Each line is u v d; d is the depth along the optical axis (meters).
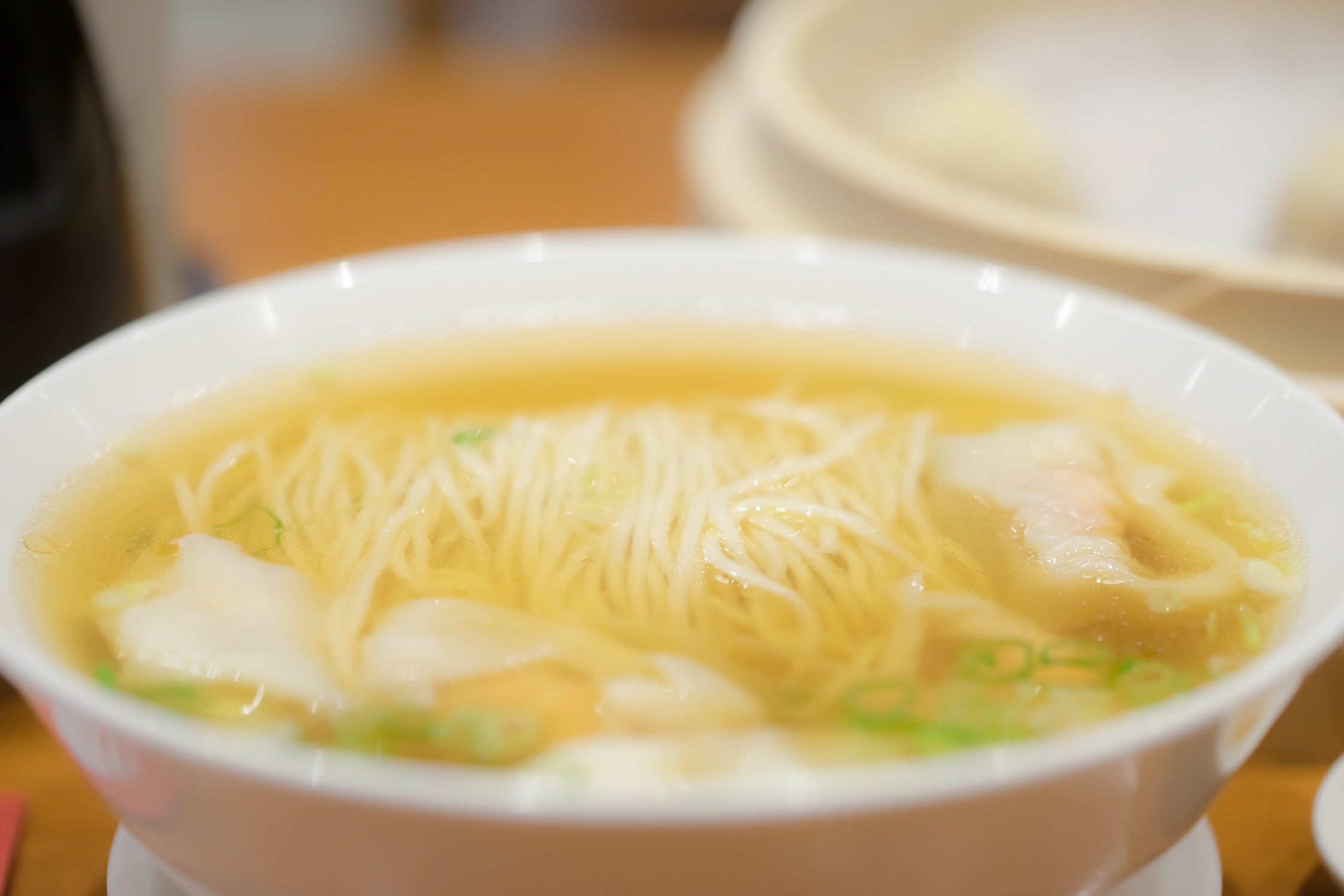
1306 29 0.65
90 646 0.31
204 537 0.34
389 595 0.34
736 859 0.25
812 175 0.48
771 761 0.28
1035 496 0.36
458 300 0.42
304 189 0.72
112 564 0.33
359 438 0.39
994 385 0.40
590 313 0.43
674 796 0.25
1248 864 0.34
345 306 0.41
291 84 0.92
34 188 0.38
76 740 0.27
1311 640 0.27
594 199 0.71
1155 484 0.36
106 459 0.35
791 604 0.34
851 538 0.35
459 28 1.25
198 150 0.78
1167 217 0.56
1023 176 0.59
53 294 0.39
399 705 0.30
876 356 0.42
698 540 0.35
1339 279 0.39
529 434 0.39
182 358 0.38
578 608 0.33
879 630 0.33
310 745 0.29
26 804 0.34
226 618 0.32
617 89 0.92
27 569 0.32
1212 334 0.39
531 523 0.36
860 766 0.28
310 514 0.36
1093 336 0.39
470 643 0.31
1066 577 0.33
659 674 0.31
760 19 0.64
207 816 0.26
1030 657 0.31
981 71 0.71
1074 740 0.26
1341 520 0.32
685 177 0.70
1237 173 0.58
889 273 0.42
